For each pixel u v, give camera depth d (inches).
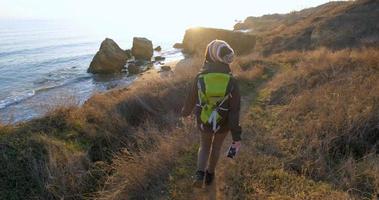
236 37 1471.5
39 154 253.3
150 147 277.0
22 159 245.3
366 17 1185.4
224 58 167.2
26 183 233.3
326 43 1099.3
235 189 199.6
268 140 259.1
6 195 223.3
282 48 1263.5
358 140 242.4
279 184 200.7
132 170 225.1
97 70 1189.1
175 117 352.5
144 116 371.9
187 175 218.2
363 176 202.8
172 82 450.6
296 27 1515.7
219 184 205.2
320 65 470.9
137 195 209.3
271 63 626.5
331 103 299.4
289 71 493.7
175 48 2006.6
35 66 1560.0
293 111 309.7
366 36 1052.5
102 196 221.0
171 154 239.5
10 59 1948.8
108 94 461.4
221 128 174.2
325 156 228.1
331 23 1227.9
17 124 301.0
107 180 235.9
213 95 166.6
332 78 391.9
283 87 402.6
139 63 1373.0
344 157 228.8
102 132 309.7
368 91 307.6
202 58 695.1
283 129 276.5
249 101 378.9
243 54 1380.4
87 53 2281.0
